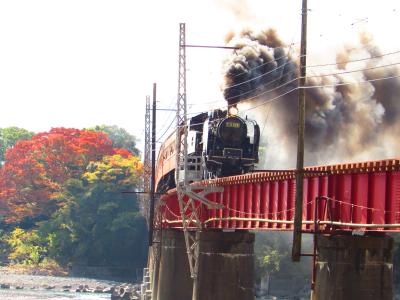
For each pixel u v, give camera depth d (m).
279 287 132.62
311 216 44.28
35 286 153.62
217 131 65.00
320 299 40.59
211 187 59.88
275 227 49.88
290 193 48.09
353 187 40.72
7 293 139.12
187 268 77.88
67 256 195.75
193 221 62.34
